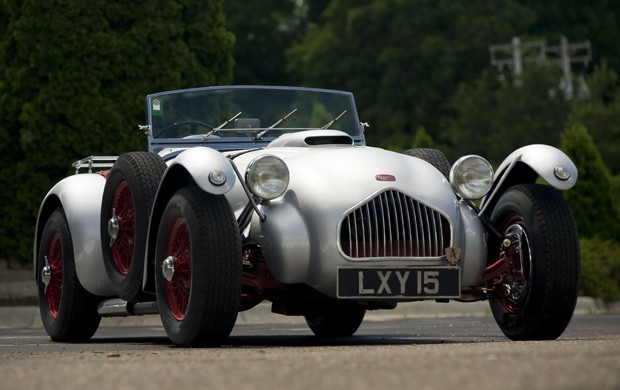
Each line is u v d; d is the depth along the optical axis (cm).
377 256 1284
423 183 1331
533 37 9562
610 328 1936
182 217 1308
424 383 748
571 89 9169
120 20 3134
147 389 757
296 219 1300
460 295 1308
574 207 3875
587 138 3912
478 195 1363
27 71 3069
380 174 1320
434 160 1574
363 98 9519
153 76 3134
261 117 1752
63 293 1670
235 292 1273
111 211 1539
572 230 1335
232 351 1166
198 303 1272
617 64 10181
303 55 9819
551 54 10006
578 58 9600
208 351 1185
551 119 8706
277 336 1855
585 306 3459
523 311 1357
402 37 9438
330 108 1788
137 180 1454
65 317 1669
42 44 3058
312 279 1292
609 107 8681
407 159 1381
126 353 1165
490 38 9438
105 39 3091
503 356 936
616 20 10275
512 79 9044
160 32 3139
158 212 1383
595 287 3534
